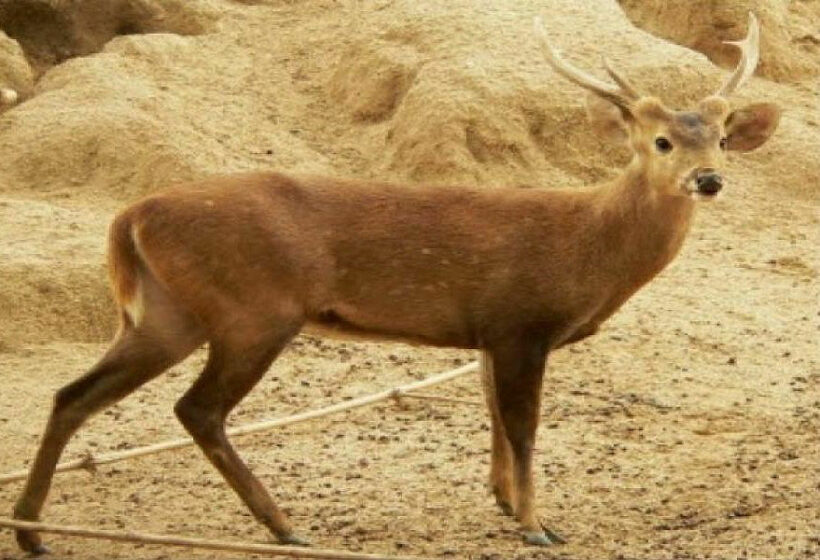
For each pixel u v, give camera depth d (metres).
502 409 21.09
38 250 29.11
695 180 20.83
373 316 21.06
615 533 20.98
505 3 38.00
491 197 21.31
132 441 24.53
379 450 24.33
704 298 31.02
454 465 23.75
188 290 20.05
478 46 36.25
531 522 20.66
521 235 21.06
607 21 37.88
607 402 26.44
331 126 36.47
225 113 35.88
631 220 21.19
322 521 21.39
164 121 34.72
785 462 23.81
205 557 20.09
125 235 20.30
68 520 21.38
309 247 20.42
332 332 21.16
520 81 35.44
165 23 39.34
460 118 34.50
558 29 37.19
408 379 27.31
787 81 40.44
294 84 37.62
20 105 35.59
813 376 27.81
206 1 39.78
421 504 22.19
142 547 20.52
